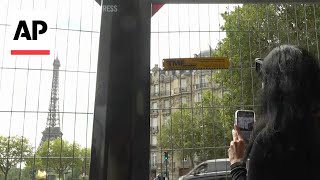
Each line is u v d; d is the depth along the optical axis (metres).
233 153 1.74
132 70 2.47
